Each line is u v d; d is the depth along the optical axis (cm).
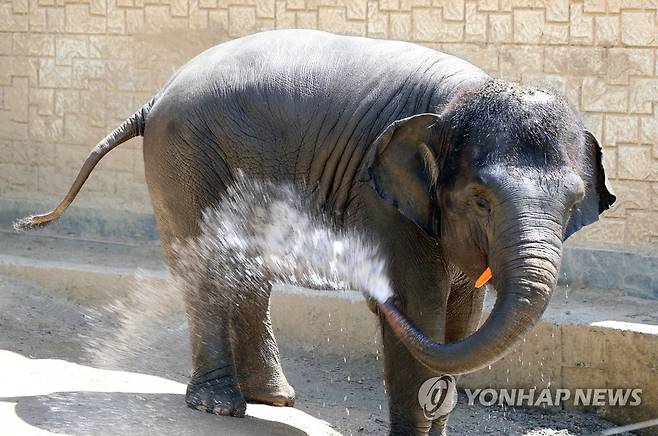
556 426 935
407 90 692
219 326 766
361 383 1001
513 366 978
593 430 929
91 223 1350
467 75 682
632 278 1109
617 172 1131
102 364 979
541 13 1151
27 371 826
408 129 642
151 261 1238
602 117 1135
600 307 1049
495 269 594
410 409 695
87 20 1370
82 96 1379
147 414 736
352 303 1037
